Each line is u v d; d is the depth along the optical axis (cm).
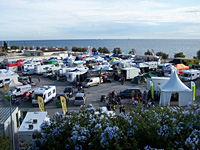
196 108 985
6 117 1199
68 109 1933
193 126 833
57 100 2092
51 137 820
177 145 710
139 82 3039
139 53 10981
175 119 859
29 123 1190
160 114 930
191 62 4241
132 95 2223
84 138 761
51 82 3209
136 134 796
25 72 3838
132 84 3003
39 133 867
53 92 2306
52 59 5053
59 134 838
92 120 869
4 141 912
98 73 3155
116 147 688
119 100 2058
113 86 2883
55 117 948
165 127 779
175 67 3444
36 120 1191
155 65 4256
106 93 2503
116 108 1908
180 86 1978
